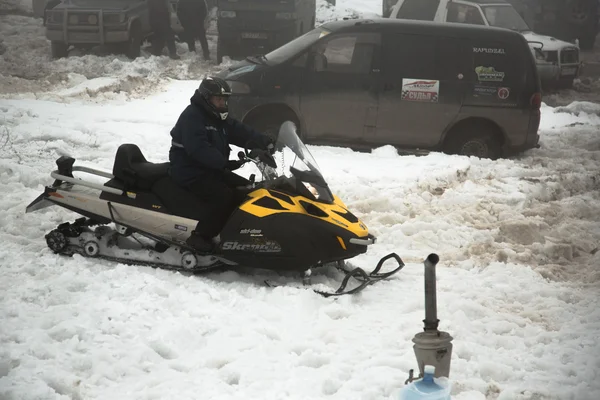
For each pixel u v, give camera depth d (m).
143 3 21.45
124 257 7.02
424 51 12.29
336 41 12.22
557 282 7.54
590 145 14.03
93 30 20.39
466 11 20.56
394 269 7.55
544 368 5.52
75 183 7.19
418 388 3.83
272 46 21.25
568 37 29.06
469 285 7.15
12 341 5.35
